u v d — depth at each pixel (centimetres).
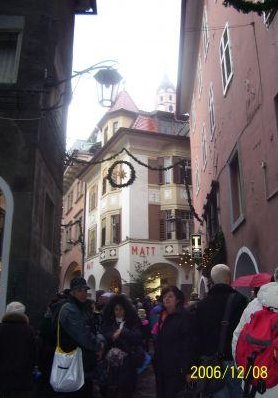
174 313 498
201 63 2166
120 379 577
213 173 1828
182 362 459
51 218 1198
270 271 1001
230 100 1420
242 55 1238
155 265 3244
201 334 467
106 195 3512
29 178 939
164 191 3366
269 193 999
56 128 1209
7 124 973
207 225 1978
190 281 3247
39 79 1020
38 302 998
